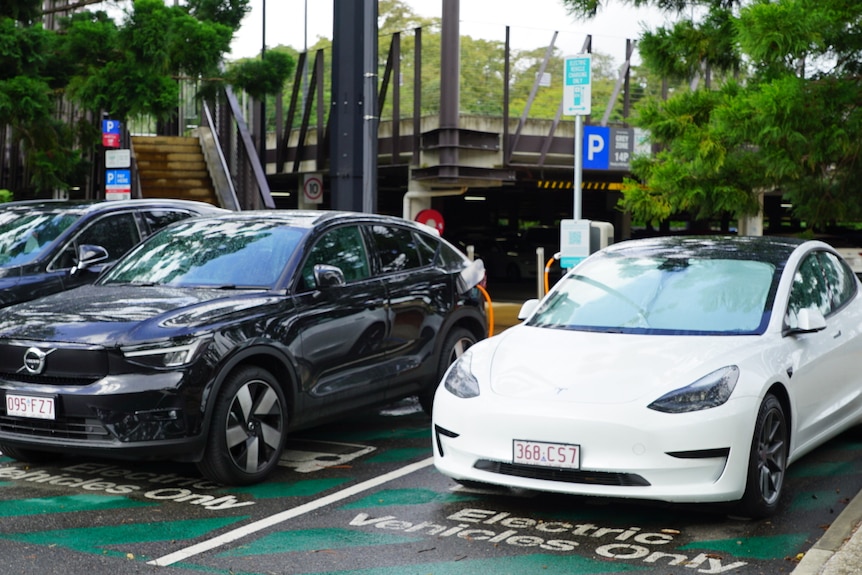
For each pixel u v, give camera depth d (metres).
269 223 7.96
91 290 7.45
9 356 6.51
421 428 8.66
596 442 5.61
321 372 7.31
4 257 9.47
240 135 23.05
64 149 19.67
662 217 11.45
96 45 17.80
